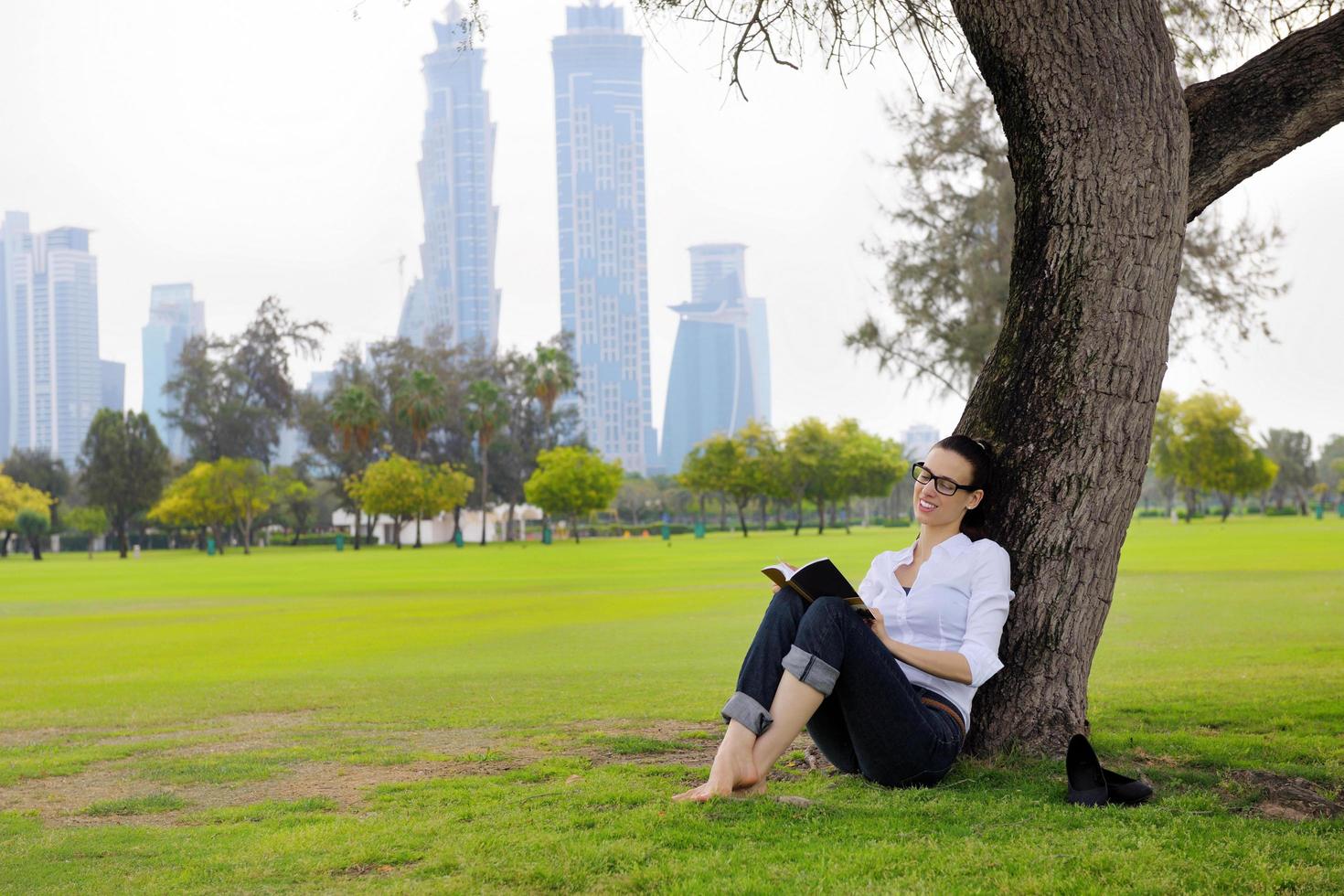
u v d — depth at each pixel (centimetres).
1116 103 454
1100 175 455
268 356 9962
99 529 9181
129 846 391
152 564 5584
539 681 990
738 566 3619
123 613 2148
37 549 7550
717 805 377
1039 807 379
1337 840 338
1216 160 482
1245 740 536
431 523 9650
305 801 463
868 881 295
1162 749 510
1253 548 3606
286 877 334
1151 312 460
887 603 437
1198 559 2969
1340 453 15488
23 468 10362
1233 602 1664
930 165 2406
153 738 720
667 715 734
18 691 1020
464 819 403
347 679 1054
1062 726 463
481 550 6606
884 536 7412
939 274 2395
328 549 8931
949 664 402
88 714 851
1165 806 383
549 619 1759
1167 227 459
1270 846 328
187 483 7906
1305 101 469
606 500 8125
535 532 11044
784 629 393
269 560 5728
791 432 8375
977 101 2359
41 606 2422
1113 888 289
